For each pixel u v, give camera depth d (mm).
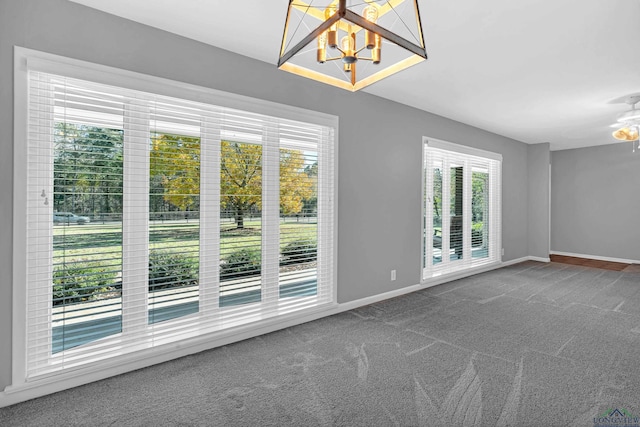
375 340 2580
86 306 2006
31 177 1820
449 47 2441
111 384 1957
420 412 1701
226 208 2547
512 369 2131
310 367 2162
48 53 1826
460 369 2135
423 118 4035
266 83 2684
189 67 2312
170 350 2248
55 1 1853
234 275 2596
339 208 3195
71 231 1966
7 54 1730
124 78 2047
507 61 2678
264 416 1674
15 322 1770
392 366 2174
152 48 2166
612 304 3502
